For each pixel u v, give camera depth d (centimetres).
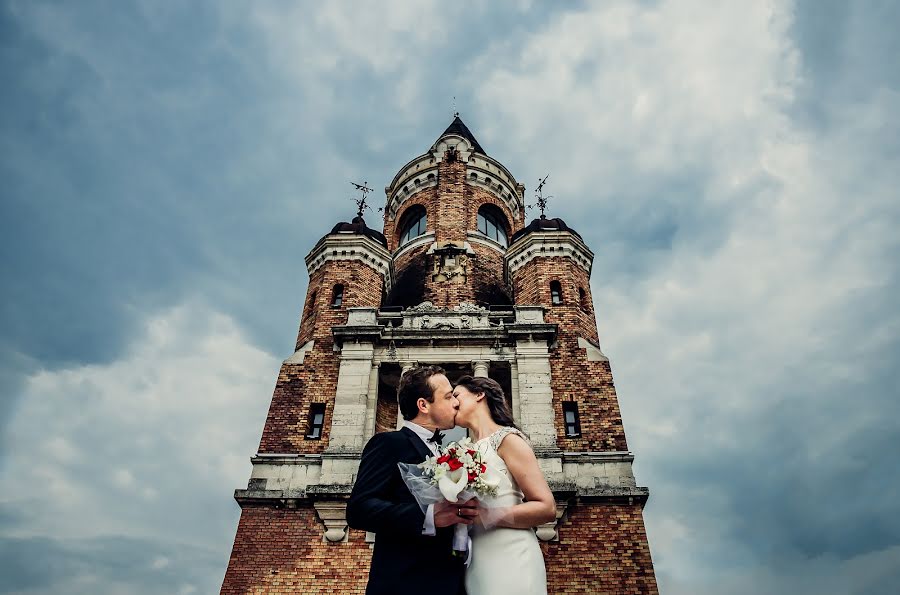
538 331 2048
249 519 1672
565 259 2431
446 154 3406
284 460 1794
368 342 2066
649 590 1522
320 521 1662
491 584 430
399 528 435
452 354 2041
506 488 462
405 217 3359
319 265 2491
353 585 1555
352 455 1766
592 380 1986
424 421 545
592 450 1800
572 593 1523
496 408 544
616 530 1623
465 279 2669
